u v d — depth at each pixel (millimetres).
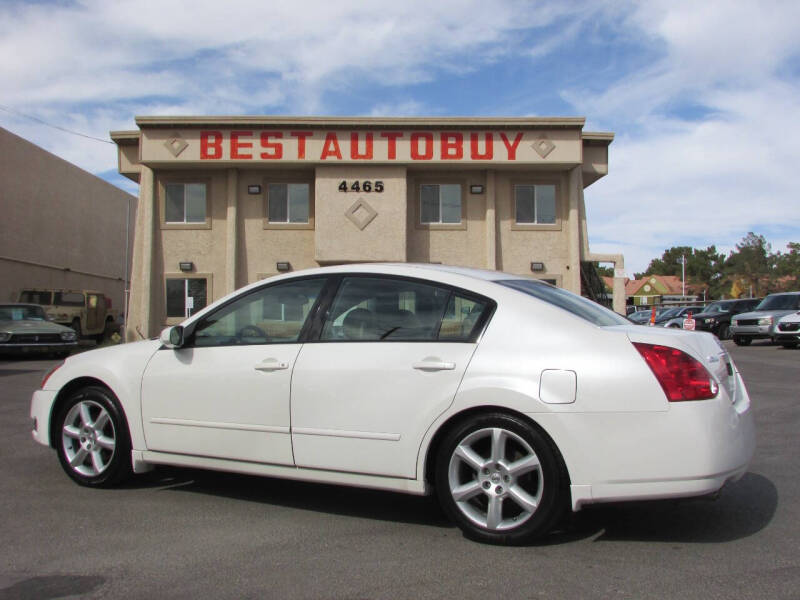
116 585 3410
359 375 4207
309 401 4316
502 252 23047
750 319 22172
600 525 4301
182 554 3830
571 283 22875
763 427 7598
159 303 23047
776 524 4312
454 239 23109
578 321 3955
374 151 22188
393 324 4312
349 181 22469
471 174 23125
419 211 23172
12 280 27656
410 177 23094
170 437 4773
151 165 22641
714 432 3660
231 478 5465
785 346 21516
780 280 70438
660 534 4133
